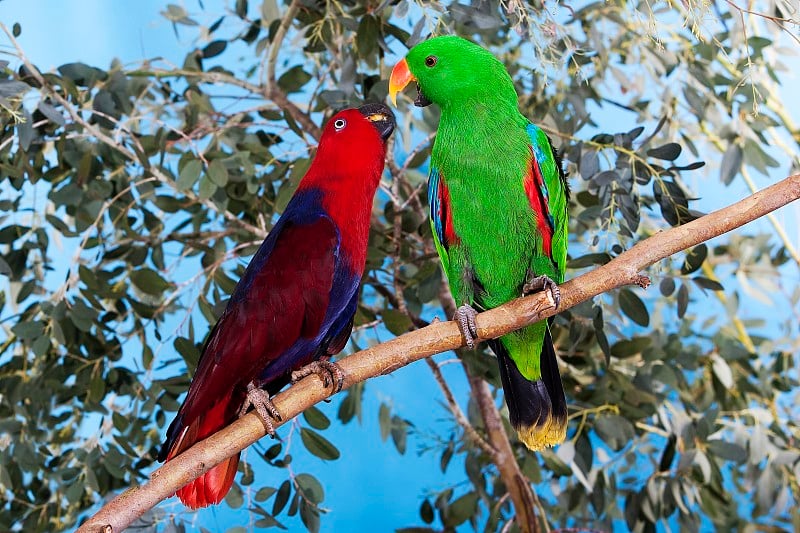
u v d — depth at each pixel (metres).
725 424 5.88
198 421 3.90
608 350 4.88
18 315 5.29
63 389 5.21
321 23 5.12
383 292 5.52
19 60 4.98
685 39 5.68
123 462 4.99
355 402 5.68
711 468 5.67
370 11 5.07
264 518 4.92
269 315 3.94
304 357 4.23
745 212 3.68
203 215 5.57
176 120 6.30
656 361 5.67
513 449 5.89
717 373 5.73
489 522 5.67
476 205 4.61
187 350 4.99
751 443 5.52
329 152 4.38
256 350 3.91
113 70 5.37
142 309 5.23
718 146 6.08
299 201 4.34
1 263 4.98
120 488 5.30
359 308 5.21
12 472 5.31
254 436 3.60
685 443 5.43
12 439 5.30
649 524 5.55
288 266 4.01
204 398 3.82
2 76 4.79
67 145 5.25
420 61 4.64
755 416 5.73
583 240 6.11
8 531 5.41
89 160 5.03
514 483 5.62
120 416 5.08
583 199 5.27
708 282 5.05
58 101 4.91
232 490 4.97
